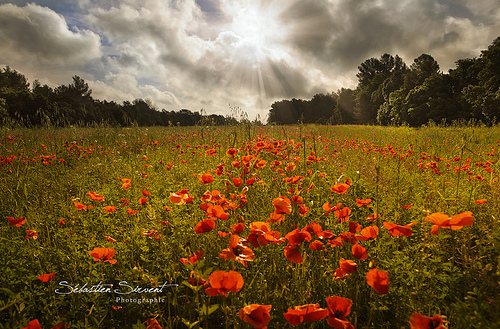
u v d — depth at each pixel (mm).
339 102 106438
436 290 1850
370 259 2156
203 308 1373
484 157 6457
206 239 2322
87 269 2256
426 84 54188
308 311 1199
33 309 1858
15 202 3830
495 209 2865
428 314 1622
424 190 3852
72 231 2814
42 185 4629
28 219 3105
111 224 2988
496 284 1549
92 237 2623
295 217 2809
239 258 1501
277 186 3678
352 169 5176
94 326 1591
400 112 57438
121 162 7070
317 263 2266
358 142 12836
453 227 1512
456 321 1593
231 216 2721
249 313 1140
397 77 72688
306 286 1893
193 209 2781
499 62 43500
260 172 4602
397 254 2041
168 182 4711
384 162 6625
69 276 2227
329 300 1277
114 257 2422
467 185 3961
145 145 10445
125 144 10391
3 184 4551
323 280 2049
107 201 3965
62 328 1585
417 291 1690
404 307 1721
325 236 1962
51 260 2447
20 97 41562
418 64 83312
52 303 1814
